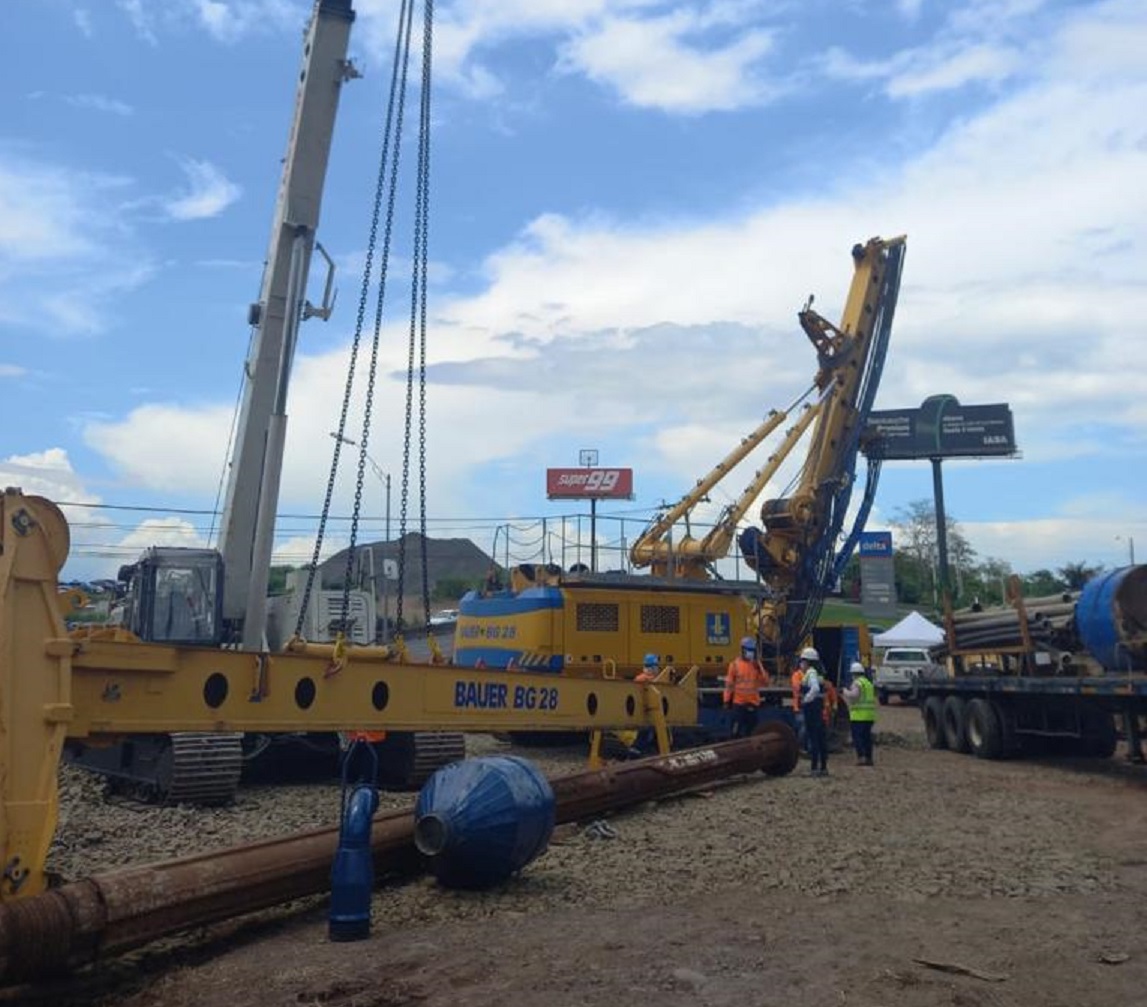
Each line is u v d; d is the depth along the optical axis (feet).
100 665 28.55
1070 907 26.23
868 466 79.61
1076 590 63.41
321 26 54.90
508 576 73.67
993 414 259.19
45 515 21.40
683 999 19.53
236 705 31.81
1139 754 52.21
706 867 30.48
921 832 36.09
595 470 215.51
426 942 23.30
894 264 78.59
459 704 40.32
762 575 75.66
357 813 24.22
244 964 22.22
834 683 79.87
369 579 77.66
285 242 54.29
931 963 21.49
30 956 19.12
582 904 26.58
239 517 53.98
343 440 44.65
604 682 47.34
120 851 33.47
